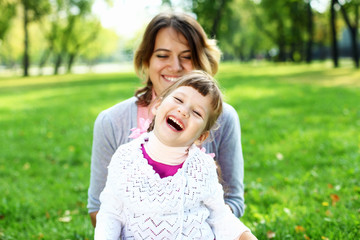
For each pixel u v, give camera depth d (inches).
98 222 69.5
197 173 68.8
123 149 72.4
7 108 476.1
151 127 78.4
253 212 145.1
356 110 350.0
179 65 88.0
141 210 66.2
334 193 161.0
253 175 197.8
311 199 156.3
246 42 2244.1
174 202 65.8
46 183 196.4
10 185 193.3
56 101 527.8
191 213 67.8
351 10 1085.8
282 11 1581.0
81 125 340.2
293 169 202.1
